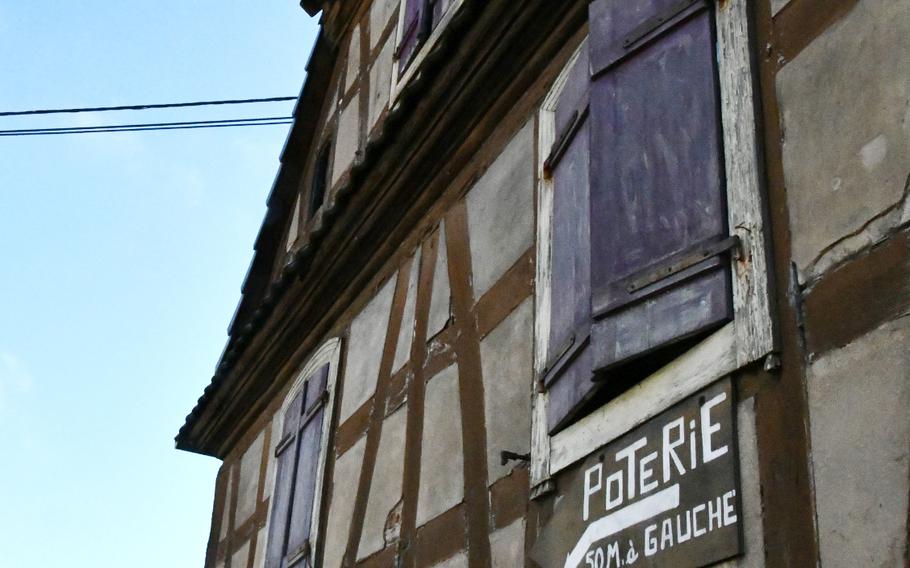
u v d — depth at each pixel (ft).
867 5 10.43
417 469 17.03
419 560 16.01
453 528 15.37
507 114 18.19
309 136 30.32
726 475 10.25
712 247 11.29
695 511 10.48
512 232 16.60
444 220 19.13
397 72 23.93
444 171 19.48
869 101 10.08
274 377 26.35
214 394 28.76
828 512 9.16
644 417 11.64
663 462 11.16
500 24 17.63
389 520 17.39
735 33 12.14
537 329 14.71
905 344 8.94
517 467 14.29
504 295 16.16
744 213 11.12
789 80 11.21
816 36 11.02
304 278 23.43
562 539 12.55
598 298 12.68
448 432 16.46
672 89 12.85
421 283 19.17
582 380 12.82
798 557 9.31
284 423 24.29
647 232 12.42
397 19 25.25
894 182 9.52
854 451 9.10
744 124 11.52
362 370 20.65
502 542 14.06
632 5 14.21
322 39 30.01
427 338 18.20
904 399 8.80
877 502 8.76
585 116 14.69
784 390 10.02
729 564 9.94
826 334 9.76
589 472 12.47
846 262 9.78
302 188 29.84
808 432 9.61
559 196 15.25
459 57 18.53
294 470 22.54
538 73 17.48
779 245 10.65
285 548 21.52
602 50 14.39
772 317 10.33
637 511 11.33
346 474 19.81
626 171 13.11
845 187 10.06
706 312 11.09
